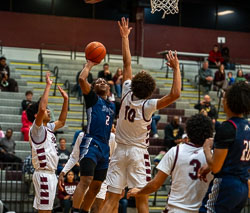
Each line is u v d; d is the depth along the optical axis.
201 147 5.50
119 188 7.04
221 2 26.80
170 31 25.95
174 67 6.61
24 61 22.16
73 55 24.23
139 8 25.38
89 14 25.06
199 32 26.39
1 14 23.52
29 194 13.82
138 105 6.87
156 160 14.95
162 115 19.25
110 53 24.77
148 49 25.53
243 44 27.05
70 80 21.02
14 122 17.22
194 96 21.92
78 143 8.49
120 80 19.11
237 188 5.19
